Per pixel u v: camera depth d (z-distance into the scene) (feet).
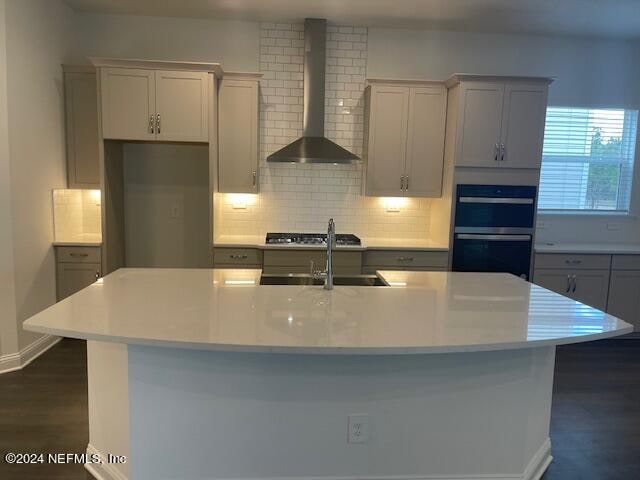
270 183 15.93
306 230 16.22
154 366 6.66
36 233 12.59
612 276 14.96
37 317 6.43
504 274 10.40
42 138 12.84
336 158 13.57
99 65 13.33
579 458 8.60
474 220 14.53
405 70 15.67
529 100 14.16
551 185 16.60
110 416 7.35
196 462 6.87
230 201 15.90
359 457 7.00
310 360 6.70
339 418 6.88
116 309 6.88
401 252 14.52
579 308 7.54
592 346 14.53
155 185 15.74
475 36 15.71
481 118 14.16
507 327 6.48
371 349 5.59
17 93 11.57
